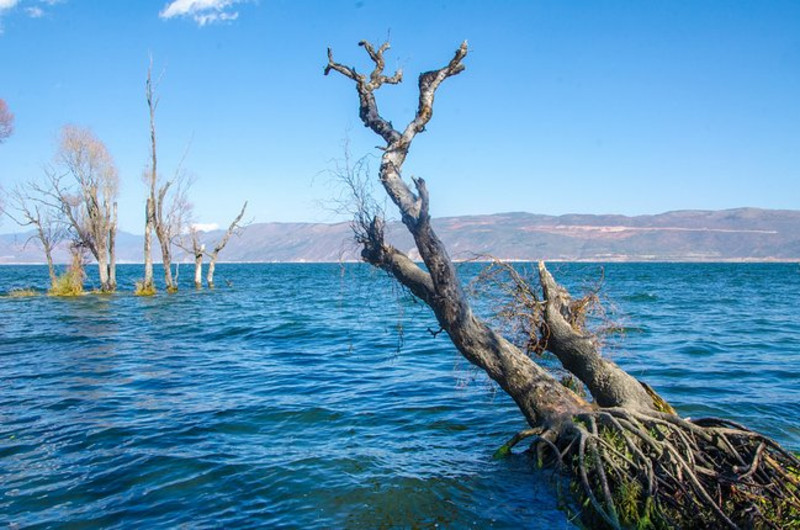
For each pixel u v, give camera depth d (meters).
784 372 15.61
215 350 20.72
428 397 13.39
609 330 11.30
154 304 41.00
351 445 10.04
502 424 11.29
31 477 8.57
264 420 11.55
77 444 10.02
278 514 7.37
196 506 7.61
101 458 9.34
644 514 6.94
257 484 8.30
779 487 6.96
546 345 10.55
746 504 6.86
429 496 7.92
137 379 15.48
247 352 20.28
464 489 8.14
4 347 21.12
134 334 25.02
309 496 7.91
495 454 9.36
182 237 57.97
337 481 8.41
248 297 49.47
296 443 10.16
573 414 8.66
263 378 15.66
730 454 7.36
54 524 7.11
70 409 12.33
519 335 10.87
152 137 46.88
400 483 8.34
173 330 26.48
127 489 8.15
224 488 8.18
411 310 35.56
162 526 7.05
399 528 7.03
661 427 8.02
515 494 8.00
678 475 7.02
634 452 7.34
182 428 10.97
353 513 7.41
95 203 47.62
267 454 9.55
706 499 6.68
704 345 20.25
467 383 14.80
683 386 13.94
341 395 13.63
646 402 8.95
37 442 10.11
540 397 9.24
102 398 13.31
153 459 9.28
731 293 51.84
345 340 23.22
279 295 52.66
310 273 136.88
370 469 8.88
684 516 6.93
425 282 10.18
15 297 46.09
